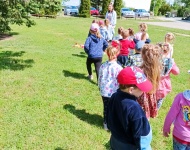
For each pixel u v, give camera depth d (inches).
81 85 279.1
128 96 85.3
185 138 108.7
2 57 390.3
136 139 82.7
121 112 84.0
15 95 240.5
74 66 358.6
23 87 263.0
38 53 433.7
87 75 319.3
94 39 269.9
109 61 177.0
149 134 83.5
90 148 161.8
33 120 192.4
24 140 166.2
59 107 218.4
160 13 2623.0
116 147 91.3
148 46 124.2
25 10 362.3
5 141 163.5
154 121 205.6
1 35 631.2
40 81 284.0
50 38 620.4
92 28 268.7
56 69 337.4
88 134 177.6
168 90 178.7
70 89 265.6
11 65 343.9
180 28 1147.9
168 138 179.6
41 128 181.9
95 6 1833.2
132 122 81.9
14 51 444.8
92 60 276.1
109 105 91.5
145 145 83.0
